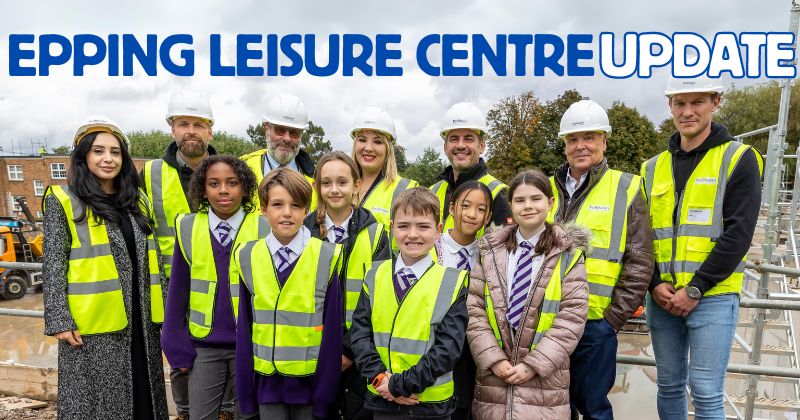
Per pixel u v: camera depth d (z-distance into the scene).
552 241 2.97
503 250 3.08
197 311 3.22
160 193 4.00
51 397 5.02
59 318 3.02
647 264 3.18
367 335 2.88
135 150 59.28
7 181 40.88
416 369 2.64
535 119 34.75
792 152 33.31
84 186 3.15
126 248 3.27
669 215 3.41
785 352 5.40
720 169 3.22
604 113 3.39
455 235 3.40
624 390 8.06
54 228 3.08
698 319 3.23
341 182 3.25
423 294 2.78
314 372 2.91
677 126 3.36
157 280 3.43
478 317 3.00
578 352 3.20
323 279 2.93
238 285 3.09
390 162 4.28
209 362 3.21
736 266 3.11
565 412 2.87
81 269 3.12
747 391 4.27
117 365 3.22
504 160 35.12
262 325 2.90
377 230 3.31
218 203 3.26
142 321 3.33
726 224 3.17
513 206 3.03
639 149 34.22
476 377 3.03
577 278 2.91
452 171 4.31
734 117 38.94
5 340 10.78
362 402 3.07
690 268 3.27
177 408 4.14
